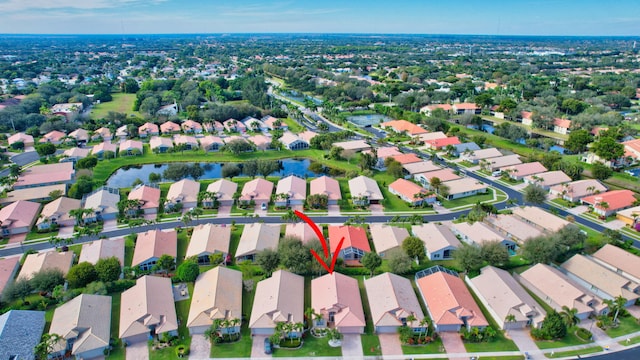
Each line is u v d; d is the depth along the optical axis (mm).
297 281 96188
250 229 119500
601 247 109938
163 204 142375
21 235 123500
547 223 122500
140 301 86562
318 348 79375
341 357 77250
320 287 92625
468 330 82375
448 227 123000
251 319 83812
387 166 175750
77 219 128250
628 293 90688
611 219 132000
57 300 91688
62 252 111938
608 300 88750
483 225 119438
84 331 79500
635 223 125375
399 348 79312
